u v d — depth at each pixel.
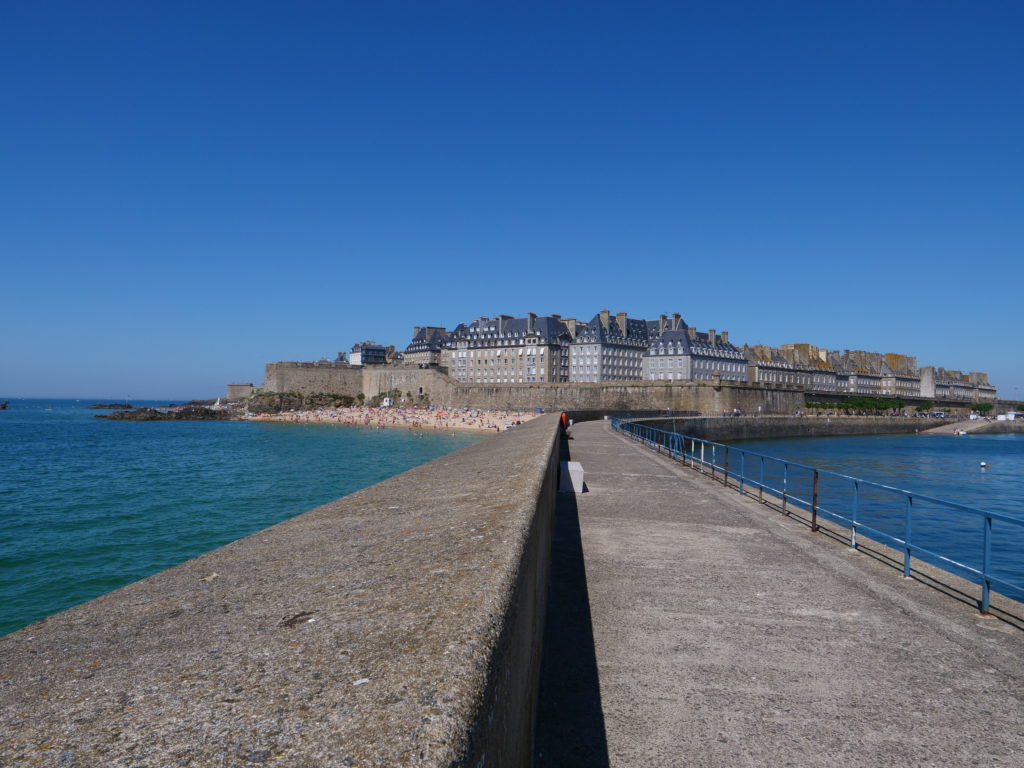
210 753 1.38
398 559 3.33
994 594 8.10
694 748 4.64
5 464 56.91
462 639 2.05
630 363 150.12
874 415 142.00
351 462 62.88
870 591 8.17
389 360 191.12
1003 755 4.55
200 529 29.41
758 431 104.19
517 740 2.80
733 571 9.07
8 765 1.35
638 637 6.67
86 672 1.97
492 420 111.06
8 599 19.78
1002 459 71.31
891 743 4.70
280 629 2.31
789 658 6.15
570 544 10.62
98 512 33.44
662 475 19.45
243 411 155.38
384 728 1.48
